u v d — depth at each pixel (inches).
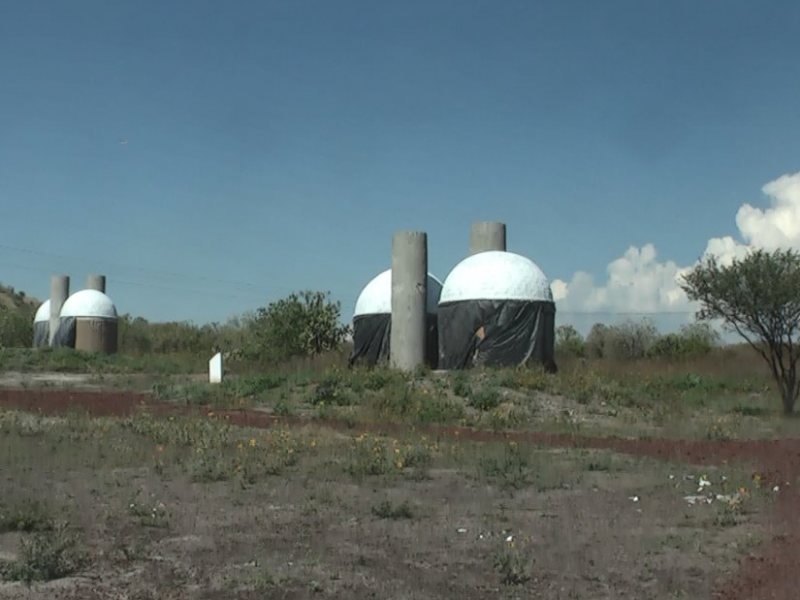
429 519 459.8
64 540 376.5
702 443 801.6
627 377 1282.0
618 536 425.7
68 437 693.9
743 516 480.4
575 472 609.3
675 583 350.0
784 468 637.9
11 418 785.6
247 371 1514.5
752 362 1713.8
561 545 405.7
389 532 429.1
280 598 321.4
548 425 909.2
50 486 513.7
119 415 882.8
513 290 1358.3
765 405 1173.1
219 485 540.4
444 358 1396.4
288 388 1120.2
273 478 566.9
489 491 540.4
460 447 701.3
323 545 398.9
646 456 696.4
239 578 343.9
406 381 1138.0
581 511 482.9
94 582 339.0
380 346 1566.2
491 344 1346.0
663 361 1823.3
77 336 2285.9
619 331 2215.8
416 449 665.0
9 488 501.4
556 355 2003.0
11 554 372.2
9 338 2763.3
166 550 387.5
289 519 453.7
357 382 1122.0
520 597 332.2
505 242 1565.0
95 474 560.4
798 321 1117.1
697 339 2094.0
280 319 1866.4
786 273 1111.6
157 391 1115.9
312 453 653.9
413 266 1364.4
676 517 471.2
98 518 444.1
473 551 395.5
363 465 597.9
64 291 2453.2
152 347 2608.3
